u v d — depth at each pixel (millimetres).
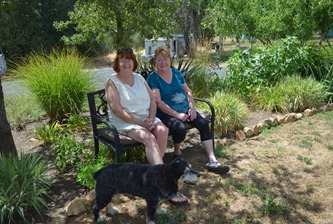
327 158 4148
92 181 3232
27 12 18031
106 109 4262
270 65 6621
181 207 3121
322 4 7145
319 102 6266
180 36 14812
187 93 4113
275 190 3436
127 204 3148
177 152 3963
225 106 4988
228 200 3240
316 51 7227
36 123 5527
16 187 2949
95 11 6414
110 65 16328
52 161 4035
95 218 2850
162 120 3791
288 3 7492
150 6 6059
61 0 19438
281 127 5270
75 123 5020
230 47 18203
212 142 3914
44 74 5207
